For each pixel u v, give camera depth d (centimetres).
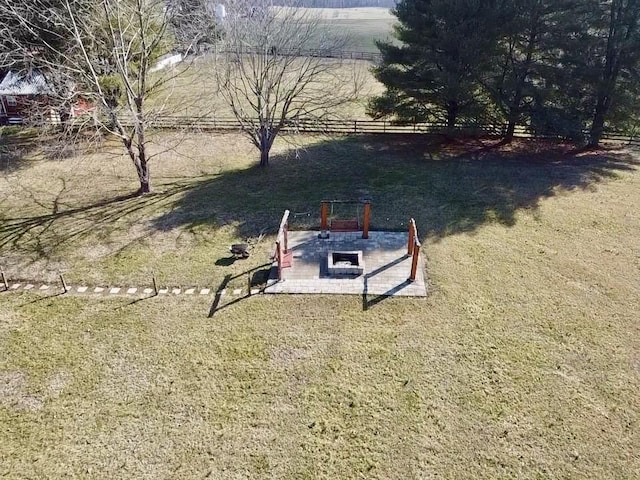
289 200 1528
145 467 705
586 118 1969
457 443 740
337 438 748
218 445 738
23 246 1255
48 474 694
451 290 1079
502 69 1969
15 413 786
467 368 873
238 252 1196
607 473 696
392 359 894
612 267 1159
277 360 894
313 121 2002
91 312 1013
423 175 1727
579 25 1814
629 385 838
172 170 1802
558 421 774
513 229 1339
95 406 800
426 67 1942
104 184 1666
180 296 1065
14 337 942
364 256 1209
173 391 828
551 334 952
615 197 1531
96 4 1519
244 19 1656
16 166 1805
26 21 1459
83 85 1641
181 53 2244
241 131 2208
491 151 1989
